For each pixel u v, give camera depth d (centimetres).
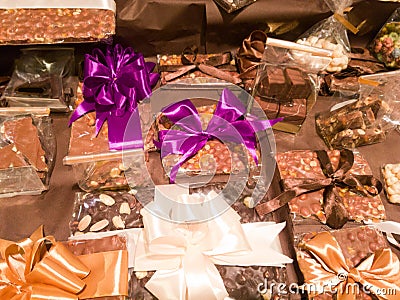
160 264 42
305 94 54
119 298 40
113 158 48
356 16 62
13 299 37
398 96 58
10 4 51
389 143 59
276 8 57
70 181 51
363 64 62
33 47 58
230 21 57
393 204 53
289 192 48
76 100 55
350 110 56
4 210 49
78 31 50
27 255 40
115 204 47
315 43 60
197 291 40
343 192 50
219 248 42
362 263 43
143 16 55
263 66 55
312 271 43
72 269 39
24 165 47
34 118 51
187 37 60
